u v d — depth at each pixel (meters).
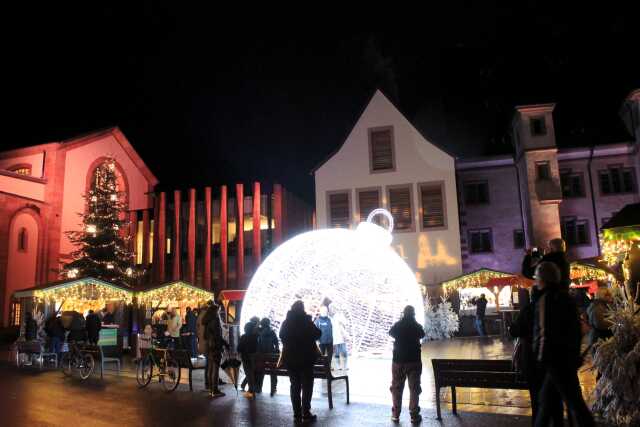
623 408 7.93
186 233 38.28
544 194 29.33
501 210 31.73
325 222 31.09
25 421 9.24
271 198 37.03
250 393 11.78
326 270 17.67
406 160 30.80
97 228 34.91
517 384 8.26
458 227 29.62
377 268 18.03
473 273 26.17
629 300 8.68
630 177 30.75
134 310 27.91
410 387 8.63
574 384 6.02
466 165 32.28
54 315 19.48
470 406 9.60
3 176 34.00
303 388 9.02
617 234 14.77
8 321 33.19
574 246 30.75
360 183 31.06
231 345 20.11
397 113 31.41
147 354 13.38
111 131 41.59
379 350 17.66
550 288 6.36
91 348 15.33
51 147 37.34
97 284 23.75
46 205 36.59
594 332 9.19
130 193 42.97
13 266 34.06
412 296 18.58
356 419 8.91
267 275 17.41
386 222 30.36
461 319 27.16
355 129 31.69
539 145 29.95
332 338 14.33
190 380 12.46
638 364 7.85
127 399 11.37
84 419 9.34
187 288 26.36
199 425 8.70
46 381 14.63
